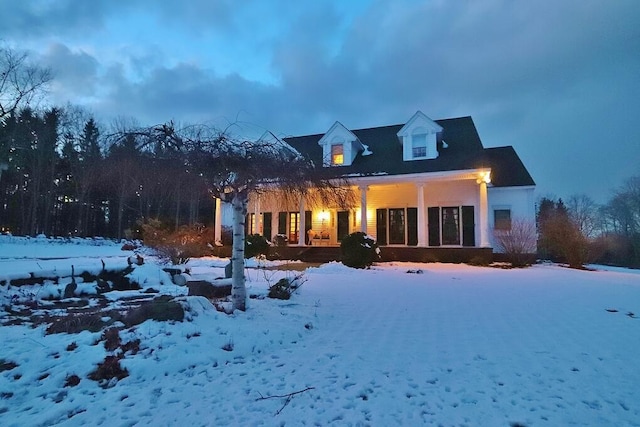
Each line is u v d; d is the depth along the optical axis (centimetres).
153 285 923
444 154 1905
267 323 555
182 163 539
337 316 657
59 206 3659
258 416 298
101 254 1847
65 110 2959
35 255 1730
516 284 1076
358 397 334
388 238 2005
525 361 429
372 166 1962
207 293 765
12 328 510
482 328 580
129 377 368
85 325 511
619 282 1135
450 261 1719
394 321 625
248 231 2242
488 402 326
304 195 643
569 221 1723
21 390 340
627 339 520
